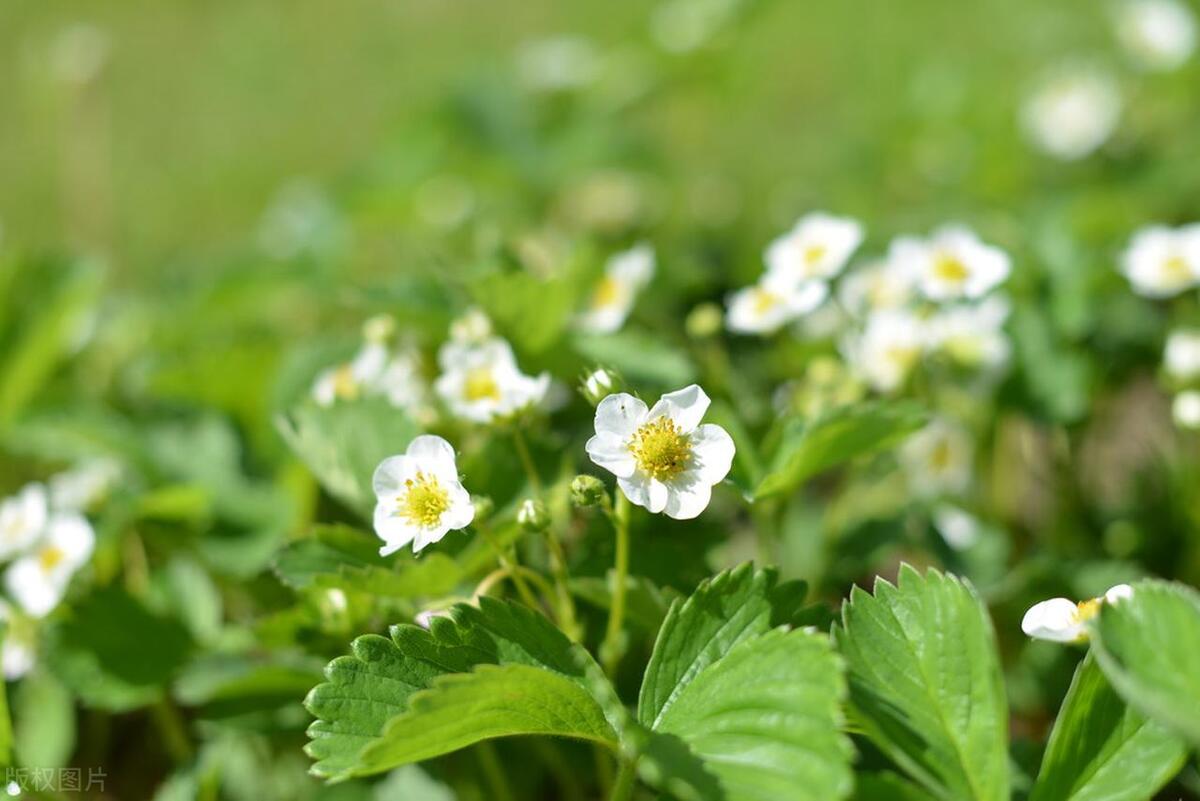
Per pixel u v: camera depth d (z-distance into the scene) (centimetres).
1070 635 42
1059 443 58
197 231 110
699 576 49
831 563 55
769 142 111
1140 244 59
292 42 151
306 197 94
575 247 65
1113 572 53
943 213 78
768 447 49
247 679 49
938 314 58
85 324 71
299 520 56
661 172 91
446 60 138
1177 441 60
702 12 91
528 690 41
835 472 65
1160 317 63
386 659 42
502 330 53
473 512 45
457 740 41
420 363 56
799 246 56
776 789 40
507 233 78
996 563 56
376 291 56
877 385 56
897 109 102
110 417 63
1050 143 85
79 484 58
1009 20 121
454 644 43
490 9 150
